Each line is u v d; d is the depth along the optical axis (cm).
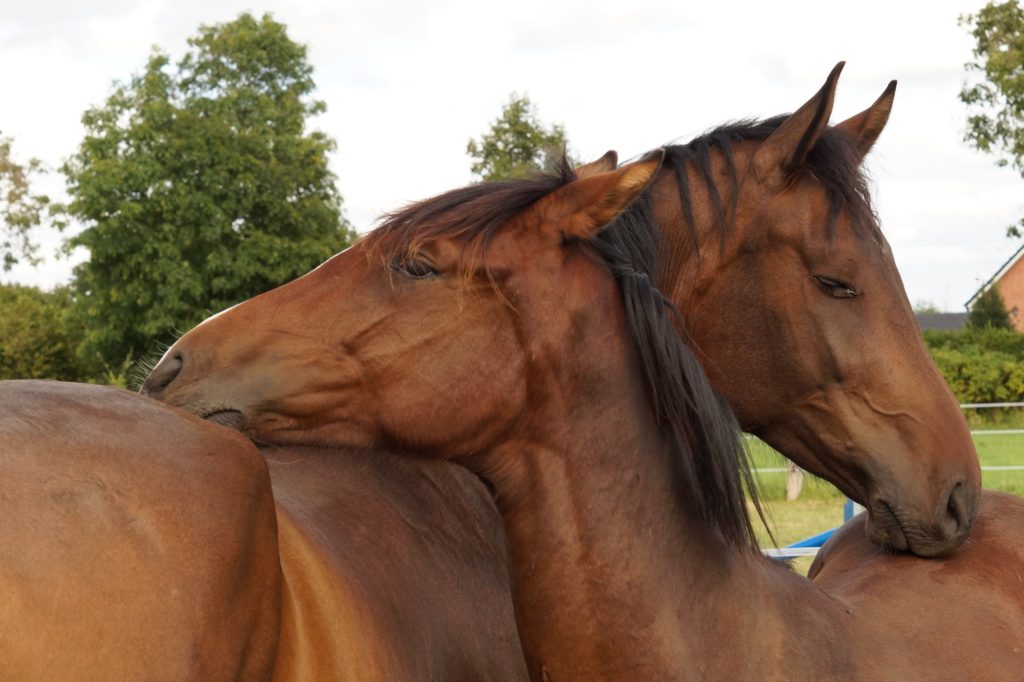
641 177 231
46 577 154
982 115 2828
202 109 2717
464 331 234
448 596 260
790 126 273
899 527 272
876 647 258
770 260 273
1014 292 4016
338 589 216
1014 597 284
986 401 1884
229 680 174
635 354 244
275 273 2659
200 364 232
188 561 170
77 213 2577
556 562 237
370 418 237
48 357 2581
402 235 236
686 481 247
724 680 238
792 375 274
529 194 243
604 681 236
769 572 264
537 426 238
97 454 170
